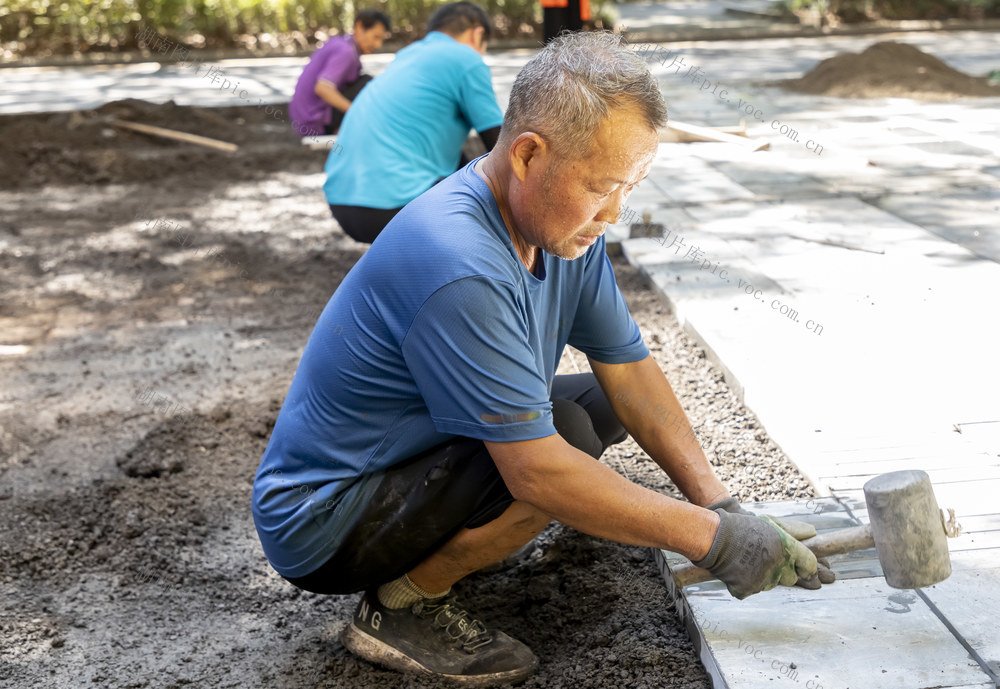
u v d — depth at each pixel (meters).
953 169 6.15
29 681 2.28
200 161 7.82
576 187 1.70
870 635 2.04
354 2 15.55
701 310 3.98
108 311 4.85
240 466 3.32
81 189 7.23
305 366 2.04
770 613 2.14
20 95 11.11
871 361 3.39
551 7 7.04
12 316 4.81
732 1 19.62
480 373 1.77
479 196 1.84
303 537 2.05
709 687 2.06
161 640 2.46
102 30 14.65
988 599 2.12
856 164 6.39
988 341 3.48
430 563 2.11
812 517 2.46
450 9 4.40
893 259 4.48
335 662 2.32
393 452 1.98
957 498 2.49
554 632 2.37
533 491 1.83
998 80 9.53
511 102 1.75
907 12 16.52
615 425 2.36
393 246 1.84
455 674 2.19
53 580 2.72
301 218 6.38
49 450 3.46
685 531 1.86
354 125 4.33
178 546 2.88
